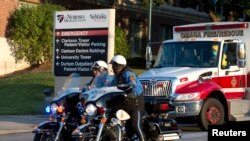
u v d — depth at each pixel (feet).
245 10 331.57
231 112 153.38
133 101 94.07
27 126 154.92
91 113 91.45
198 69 150.41
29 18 294.46
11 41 297.33
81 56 180.04
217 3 335.06
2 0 293.02
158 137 101.14
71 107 98.37
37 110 195.62
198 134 141.18
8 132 143.54
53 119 98.37
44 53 301.02
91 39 177.99
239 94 156.66
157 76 146.92
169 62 157.48
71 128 97.60
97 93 92.68
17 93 230.48
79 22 180.34
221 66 152.76
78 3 341.41
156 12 394.73
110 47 175.01
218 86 149.48
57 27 184.75
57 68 184.96
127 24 374.84
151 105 117.50
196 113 143.74
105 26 175.63
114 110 93.86
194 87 145.38
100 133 89.81
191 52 155.02
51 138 98.22
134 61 341.41
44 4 305.94
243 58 152.35
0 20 292.20
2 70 292.81
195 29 166.09
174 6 411.75
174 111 143.02
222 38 159.33
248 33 157.79
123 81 94.79
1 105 204.54
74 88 99.86
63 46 183.83
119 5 367.45
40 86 244.63
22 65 301.02
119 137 92.43
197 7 432.25
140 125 94.48
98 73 100.89
